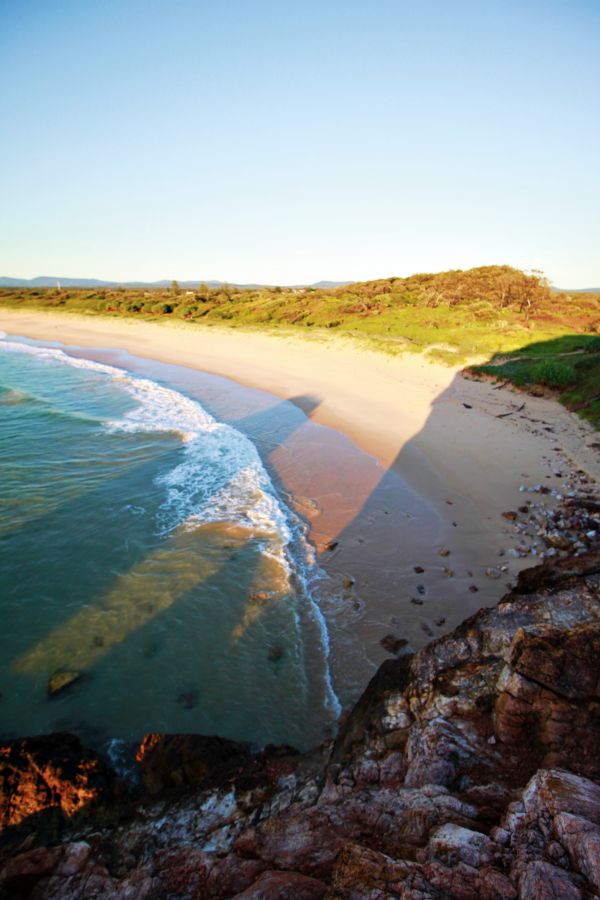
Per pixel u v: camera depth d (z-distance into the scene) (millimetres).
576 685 3963
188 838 4242
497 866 2840
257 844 3797
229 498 12555
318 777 4750
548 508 11000
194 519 11516
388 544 10148
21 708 6680
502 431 16438
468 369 25359
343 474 13977
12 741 5496
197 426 18906
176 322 50875
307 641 7637
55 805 4883
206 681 7027
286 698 6672
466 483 12773
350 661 7137
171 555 10102
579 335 30516
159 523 11383
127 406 22141
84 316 59969
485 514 11078
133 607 8617
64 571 9633
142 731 6281
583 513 10336
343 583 8906
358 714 5410
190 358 35156
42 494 12844
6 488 13156
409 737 4566
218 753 5418
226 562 9789
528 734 4047
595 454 13727
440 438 16344
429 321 38719
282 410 21297
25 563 9883
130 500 12516
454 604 8133
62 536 10852
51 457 15406
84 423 19062
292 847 3650
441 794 3727
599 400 17219
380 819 3691
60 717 6527
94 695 6855
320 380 26719
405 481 13312
